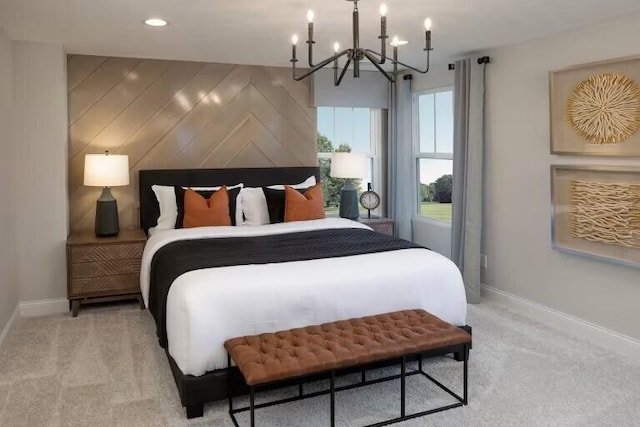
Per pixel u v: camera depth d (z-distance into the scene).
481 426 2.56
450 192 5.50
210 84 5.23
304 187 5.28
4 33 3.83
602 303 3.69
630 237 3.42
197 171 5.12
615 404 2.76
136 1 3.06
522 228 4.38
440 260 3.37
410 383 3.05
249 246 3.76
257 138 5.45
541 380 3.06
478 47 4.45
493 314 4.31
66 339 3.79
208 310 2.71
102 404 2.81
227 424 2.61
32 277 4.36
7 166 3.94
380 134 6.12
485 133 4.72
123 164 4.60
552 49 3.99
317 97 5.61
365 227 4.63
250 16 3.41
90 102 4.82
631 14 3.38
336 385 3.05
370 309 3.07
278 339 2.65
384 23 2.51
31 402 2.83
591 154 3.65
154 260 3.80
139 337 3.83
